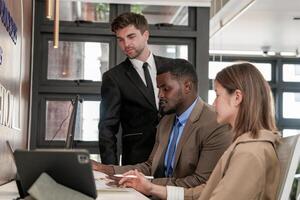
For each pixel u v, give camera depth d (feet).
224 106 5.44
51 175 4.19
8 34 9.47
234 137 5.41
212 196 4.91
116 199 5.39
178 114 7.83
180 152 7.57
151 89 10.25
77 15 15.88
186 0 15.87
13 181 9.07
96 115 15.70
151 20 16.20
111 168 8.38
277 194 4.94
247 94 5.28
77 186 4.18
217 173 5.33
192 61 16.12
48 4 10.21
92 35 15.89
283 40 26.40
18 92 11.57
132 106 10.26
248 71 5.39
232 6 19.39
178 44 16.15
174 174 7.61
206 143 7.37
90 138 15.52
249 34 25.03
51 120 15.49
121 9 16.01
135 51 10.20
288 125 29.78
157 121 10.10
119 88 10.29
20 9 11.63
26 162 4.18
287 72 29.96
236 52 29.30
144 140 10.13
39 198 4.02
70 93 15.70
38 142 15.34
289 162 4.86
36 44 15.48
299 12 21.22
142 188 6.67
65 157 4.08
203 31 16.16
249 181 4.78
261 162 4.84
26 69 13.56
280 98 29.81
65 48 15.78
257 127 5.18
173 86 7.72
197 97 7.88
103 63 15.92
